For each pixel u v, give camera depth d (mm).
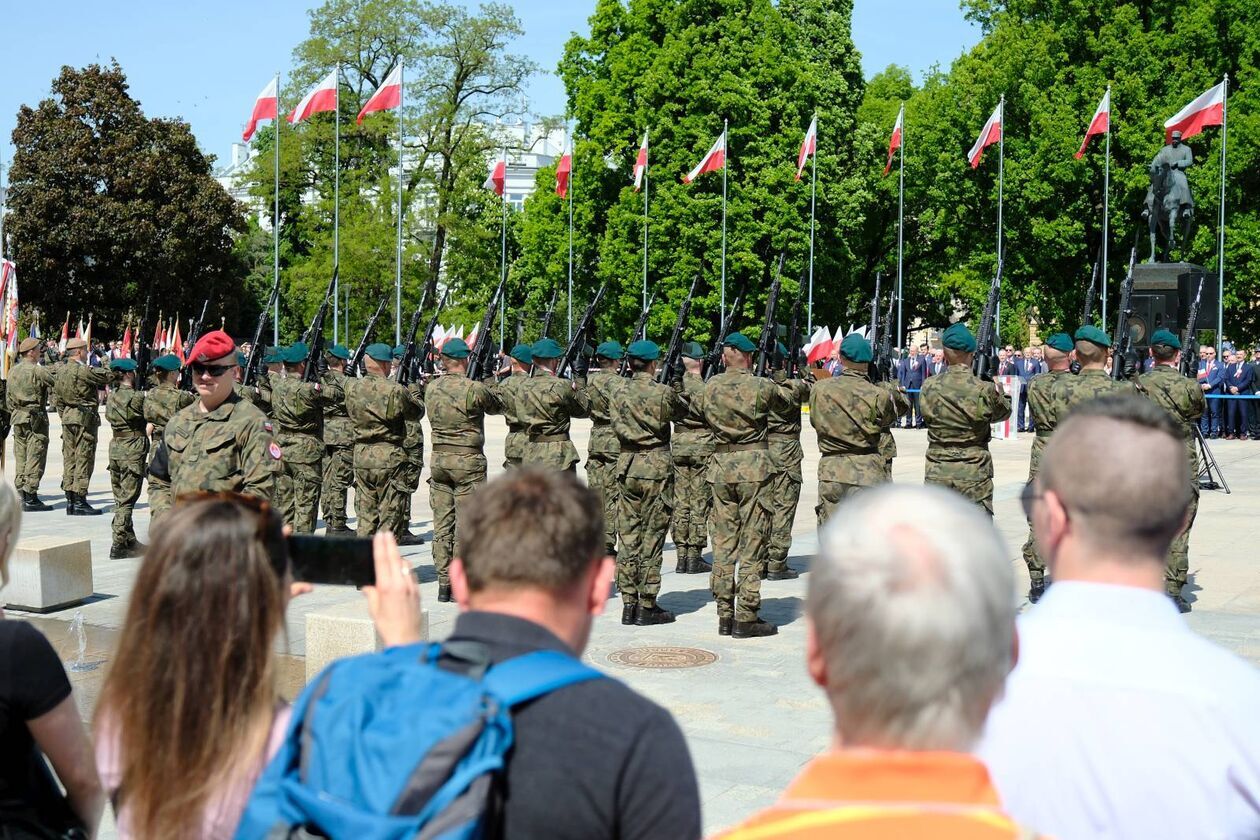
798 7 48531
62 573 11281
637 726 2436
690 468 13133
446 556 11742
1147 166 37906
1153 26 40156
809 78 43219
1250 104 37625
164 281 51219
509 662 2508
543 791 2338
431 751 2266
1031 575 11281
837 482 10438
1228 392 27734
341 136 49656
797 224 42062
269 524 2959
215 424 7523
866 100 52062
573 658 2621
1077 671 2561
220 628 2789
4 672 3299
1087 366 10734
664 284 42844
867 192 44312
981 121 41531
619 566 10539
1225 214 38281
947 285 44688
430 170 50031
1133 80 38406
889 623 1896
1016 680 2617
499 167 39469
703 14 43125
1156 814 2453
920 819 1813
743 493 9859
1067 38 40781
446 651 2580
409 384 15984
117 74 52125
